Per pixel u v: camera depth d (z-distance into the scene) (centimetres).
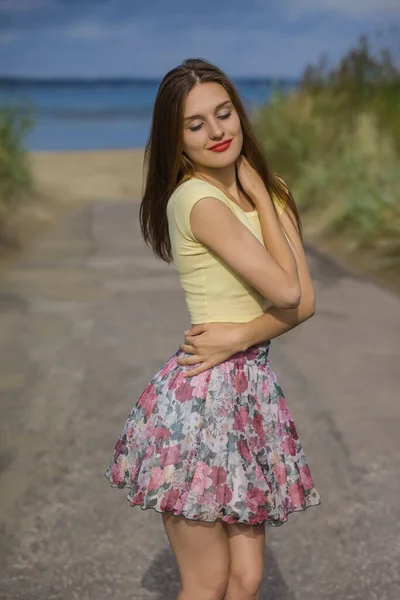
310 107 1579
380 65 1557
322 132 1512
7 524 419
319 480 459
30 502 441
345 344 693
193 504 269
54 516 427
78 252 1124
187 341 285
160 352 679
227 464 272
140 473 279
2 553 395
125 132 4788
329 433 517
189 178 296
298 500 285
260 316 288
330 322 759
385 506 432
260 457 278
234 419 276
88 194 1873
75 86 10250
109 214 1510
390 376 613
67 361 659
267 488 275
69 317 790
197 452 273
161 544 404
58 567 384
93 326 758
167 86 286
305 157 1498
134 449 285
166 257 314
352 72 1584
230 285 284
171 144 289
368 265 984
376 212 1079
